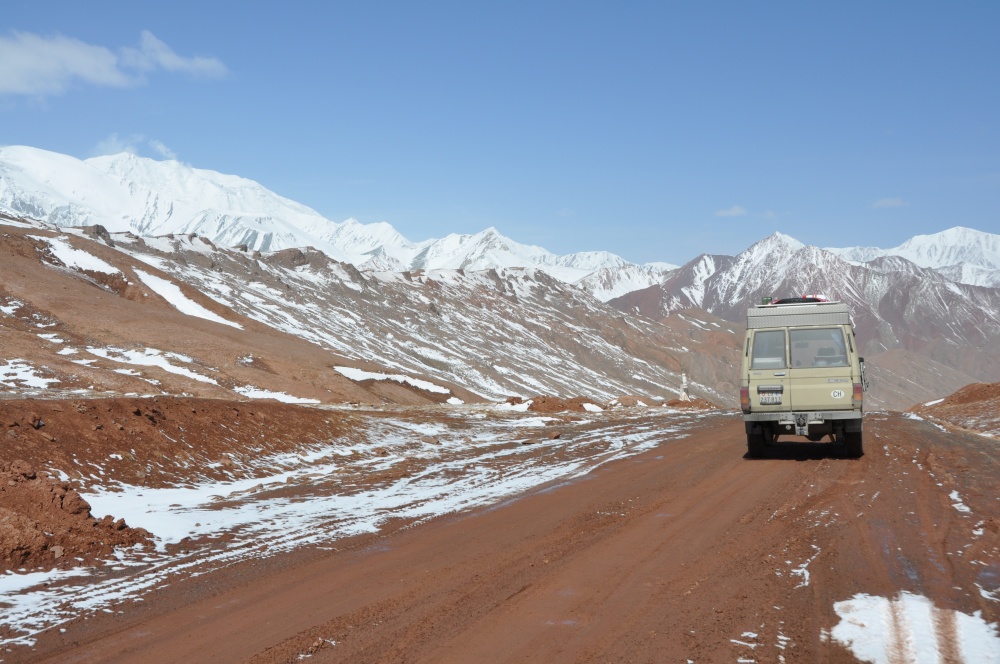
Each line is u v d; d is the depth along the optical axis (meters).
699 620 6.18
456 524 10.45
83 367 51.44
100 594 7.20
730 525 10.00
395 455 18.86
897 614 6.19
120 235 186.00
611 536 9.51
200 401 17.81
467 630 6.07
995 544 8.57
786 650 5.50
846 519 10.12
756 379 17.25
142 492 12.55
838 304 17.05
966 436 21.38
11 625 6.28
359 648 5.70
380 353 175.50
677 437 23.08
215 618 6.46
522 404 42.28
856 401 16.75
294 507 11.76
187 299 114.81
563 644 5.72
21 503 9.12
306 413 20.62
